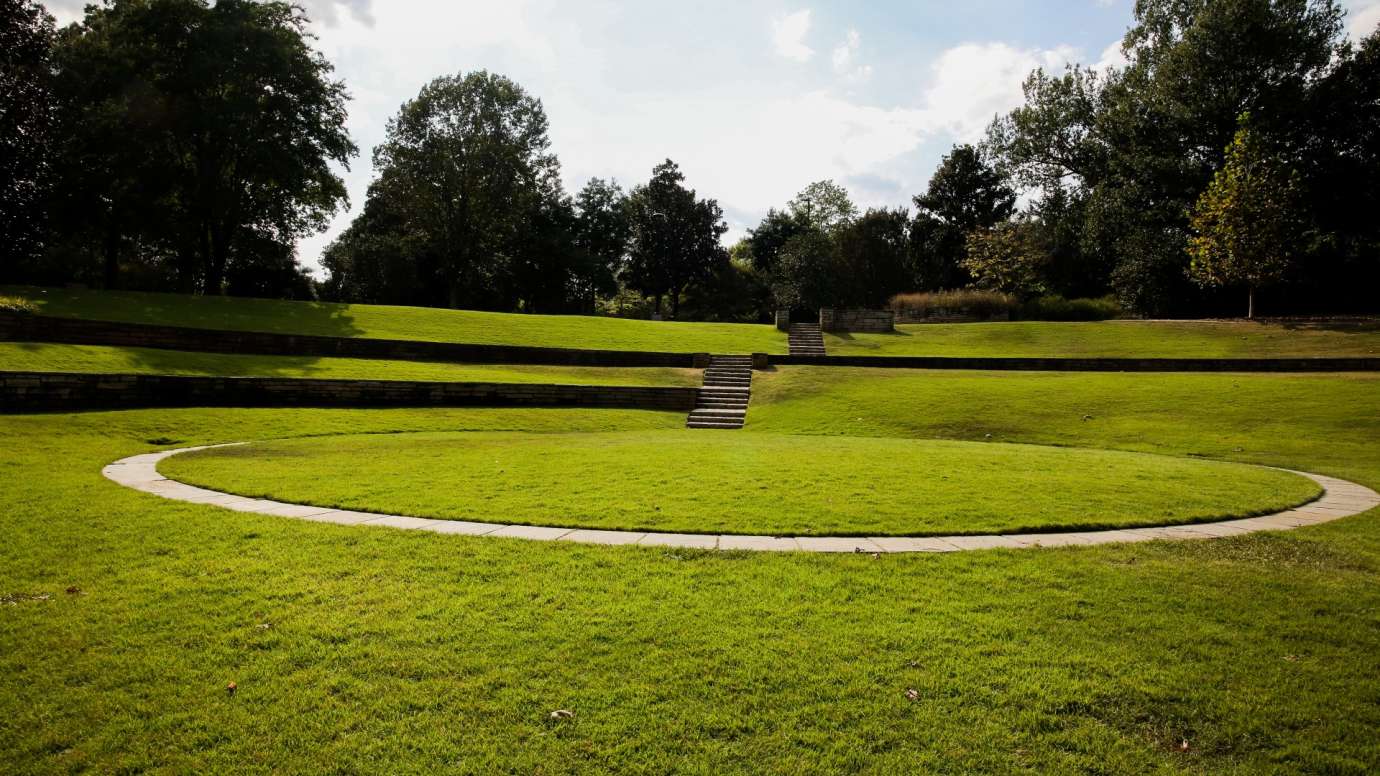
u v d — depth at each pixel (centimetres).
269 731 372
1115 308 4347
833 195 8394
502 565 623
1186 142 3966
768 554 667
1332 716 387
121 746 359
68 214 3553
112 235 3822
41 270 3959
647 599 546
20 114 3359
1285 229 3306
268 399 1933
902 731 374
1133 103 4191
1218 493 964
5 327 2041
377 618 506
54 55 3472
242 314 2867
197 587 561
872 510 841
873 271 5747
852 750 358
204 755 352
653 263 7012
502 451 1329
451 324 3177
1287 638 484
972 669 436
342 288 5559
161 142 3697
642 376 2550
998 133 5159
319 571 604
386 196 5547
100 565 609
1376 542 722
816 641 474
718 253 7138
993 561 649
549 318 3619
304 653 452
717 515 813
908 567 628
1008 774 341
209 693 407
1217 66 3750
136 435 1445
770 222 7962
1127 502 895
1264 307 3925
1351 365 2361
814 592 564
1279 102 3638
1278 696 407
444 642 470
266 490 924
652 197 7112
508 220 5684
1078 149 4853
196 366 2031
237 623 496
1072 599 552
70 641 463
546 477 1045
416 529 746
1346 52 3644
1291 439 1605
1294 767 346
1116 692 411
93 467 1095
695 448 1381
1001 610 530
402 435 1633
